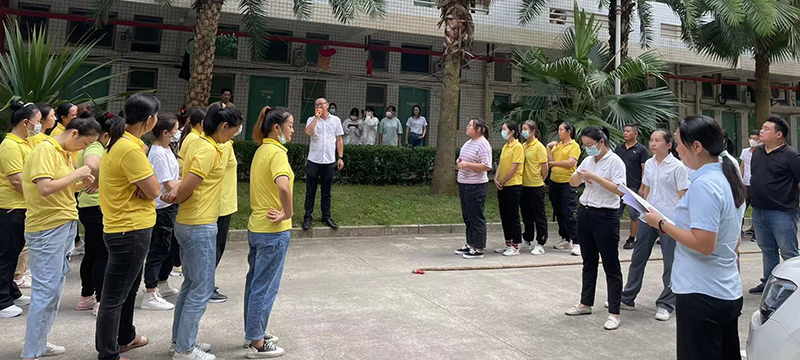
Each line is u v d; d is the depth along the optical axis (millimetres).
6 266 4301
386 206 9953
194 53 9422
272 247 3482
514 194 7340
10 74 7461
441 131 11266
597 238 4445
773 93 20062
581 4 15109
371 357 3562
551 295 5320
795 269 2658
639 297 5438
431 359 3559
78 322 4168
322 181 8523
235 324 4211
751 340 2705
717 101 19594
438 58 16531
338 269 6270
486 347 3826
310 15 12461
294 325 4188
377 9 10906
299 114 15195
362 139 14133
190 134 4520
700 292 2537
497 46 16094
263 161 3514
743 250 8391
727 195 2514
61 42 12992
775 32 12336
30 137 4289
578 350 3830
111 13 13516
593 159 4586
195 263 3340
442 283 5684
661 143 4836
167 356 3512
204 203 3363
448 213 9828
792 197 5195
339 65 15539
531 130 7570
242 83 14727
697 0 11578
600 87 10734
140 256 3102
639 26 15562
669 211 4773
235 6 12055
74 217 3613
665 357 3732
